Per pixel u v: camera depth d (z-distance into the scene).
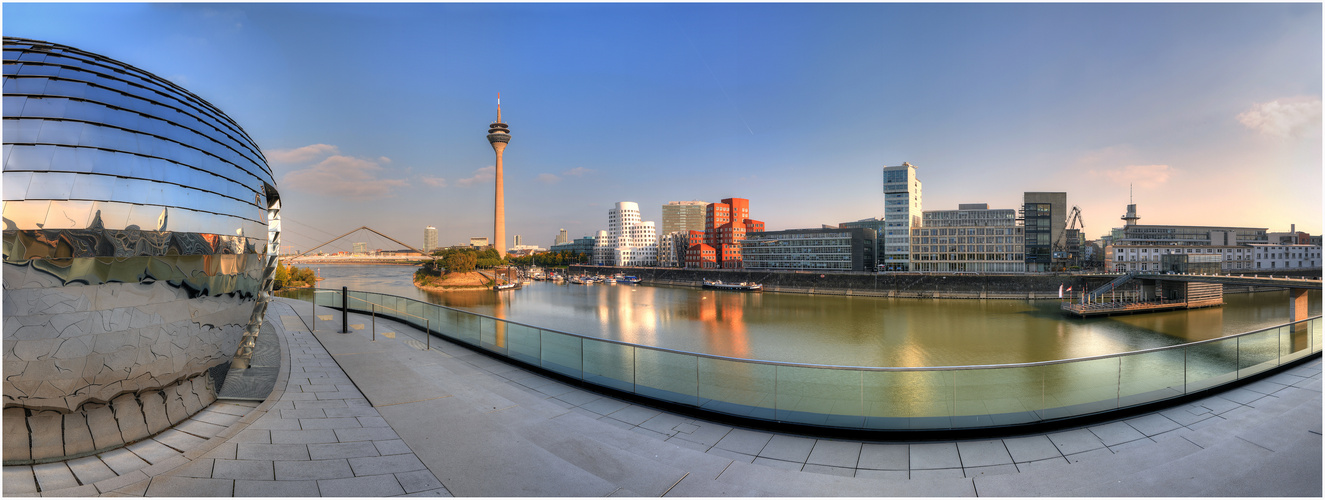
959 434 8.91
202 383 10.34
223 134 10.35
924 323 76.06
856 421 9.42
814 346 61.06
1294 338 12.28
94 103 8.26
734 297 116.31
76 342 7.66
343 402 10.64
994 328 71.19
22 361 7.27
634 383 11.05
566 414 10.12
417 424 9.43
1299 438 8.07
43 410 7.71
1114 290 98.81
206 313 9.57
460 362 14.17
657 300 111.25
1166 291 87.38
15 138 7.45
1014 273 119.50
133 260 8.13
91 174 7.78
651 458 8.08
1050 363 9.52
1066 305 84.94
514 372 13.16
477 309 96.00
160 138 8.80
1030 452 8.32
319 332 18.92
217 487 6.92
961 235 127.62
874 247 155.25
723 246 184.50
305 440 8.56
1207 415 9.42
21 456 7.61
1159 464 7.45
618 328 74.50
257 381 12.16
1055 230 134.12
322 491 6.82
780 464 8.07
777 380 9.77
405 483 7.09
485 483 7.12
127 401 8.63
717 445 8.77
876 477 7.55
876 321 78.56
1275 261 121.25
